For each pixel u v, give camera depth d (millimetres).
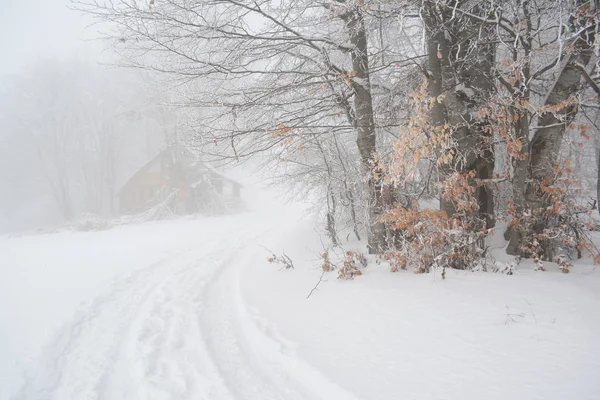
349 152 9609
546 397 2576
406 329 4043
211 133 6684
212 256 10461
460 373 3084
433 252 5824
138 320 5477
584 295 4238
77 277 8266
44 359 4258
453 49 6797
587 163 9656
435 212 5750
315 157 9633
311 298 5516
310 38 6305
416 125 5457
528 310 4012
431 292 4934
